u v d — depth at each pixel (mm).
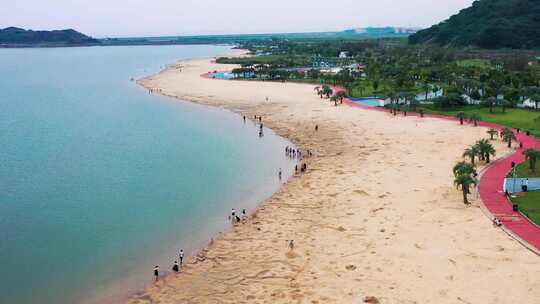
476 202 71938
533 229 62062
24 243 64125
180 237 65750
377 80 199750
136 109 169625
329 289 50562
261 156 106250
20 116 159250
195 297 50875
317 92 185875
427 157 97688
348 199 76062
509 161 92938
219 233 66562
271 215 71750
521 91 153125
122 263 58812
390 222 66250
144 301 50500
